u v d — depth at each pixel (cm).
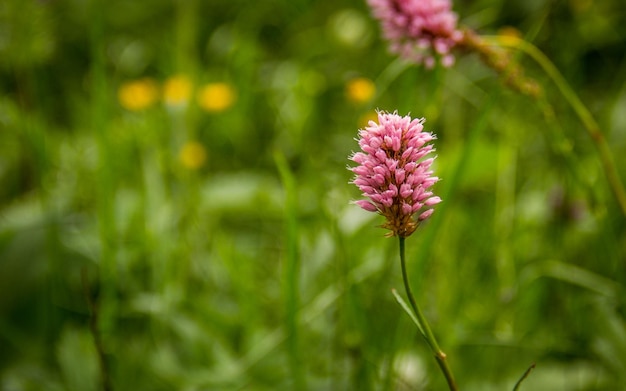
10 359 90
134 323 94
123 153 104
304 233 94
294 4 123
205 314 92
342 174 98
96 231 96
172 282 94
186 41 116
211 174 111
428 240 82
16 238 93
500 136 102
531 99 84
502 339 88
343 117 110
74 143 106
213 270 96
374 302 87
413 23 82
